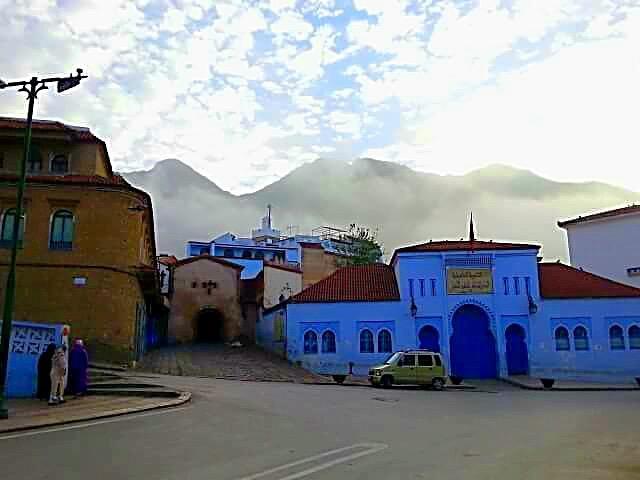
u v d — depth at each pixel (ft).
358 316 126.00
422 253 127.44
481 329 126.41
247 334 173.27
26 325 64.08
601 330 122.52
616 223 155.84
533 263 126.31
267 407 56.59
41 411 51.72
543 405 65.62
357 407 59.31
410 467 30.76
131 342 98.48
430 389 93.71
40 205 95.55
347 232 262.88
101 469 30.37
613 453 35.42
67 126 110.22
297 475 28.96
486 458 33.35
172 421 47.01
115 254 96.73
